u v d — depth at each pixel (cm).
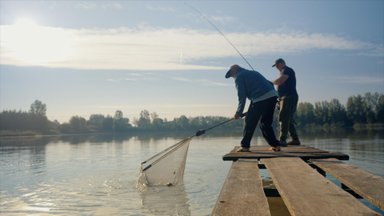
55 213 878
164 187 1126
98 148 3209
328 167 557
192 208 880
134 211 869
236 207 323
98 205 940
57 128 11175
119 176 1399
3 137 8075
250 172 515
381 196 349
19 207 945
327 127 8256
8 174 1553
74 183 1277
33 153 2741
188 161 1805
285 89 938
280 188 392
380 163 1512
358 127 8156
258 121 764
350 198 342
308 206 316
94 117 12275
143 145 3569
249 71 769
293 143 988
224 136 5197
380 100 8281
